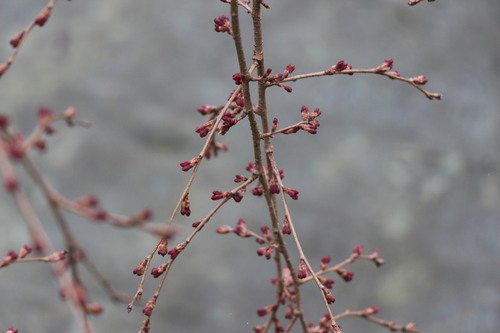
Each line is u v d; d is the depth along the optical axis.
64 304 1.75
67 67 2.14
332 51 2.16
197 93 2.10
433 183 1.98
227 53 2.18
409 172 2.00
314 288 1.81
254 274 1.82
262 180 0.89
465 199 1.96
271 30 2.20
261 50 0.89
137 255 1.84
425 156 2.03
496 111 2.10
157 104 2.09
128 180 1.96
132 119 2.06
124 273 1.81
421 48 2.21
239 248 1.86
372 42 2.20
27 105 2.06
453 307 1.76
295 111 2.06
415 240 1.87
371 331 1.75
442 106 2.12
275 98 2.07
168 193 1.93
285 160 2.00
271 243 0.90
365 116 2.08
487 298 1.76
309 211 1.91
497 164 2.01
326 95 2.10
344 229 1.89
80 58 2.16
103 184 1.96
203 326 1.75
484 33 2.28
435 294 1.79
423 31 2.25
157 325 1.75
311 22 2.22
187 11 2.26
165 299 1.78
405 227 1.89
